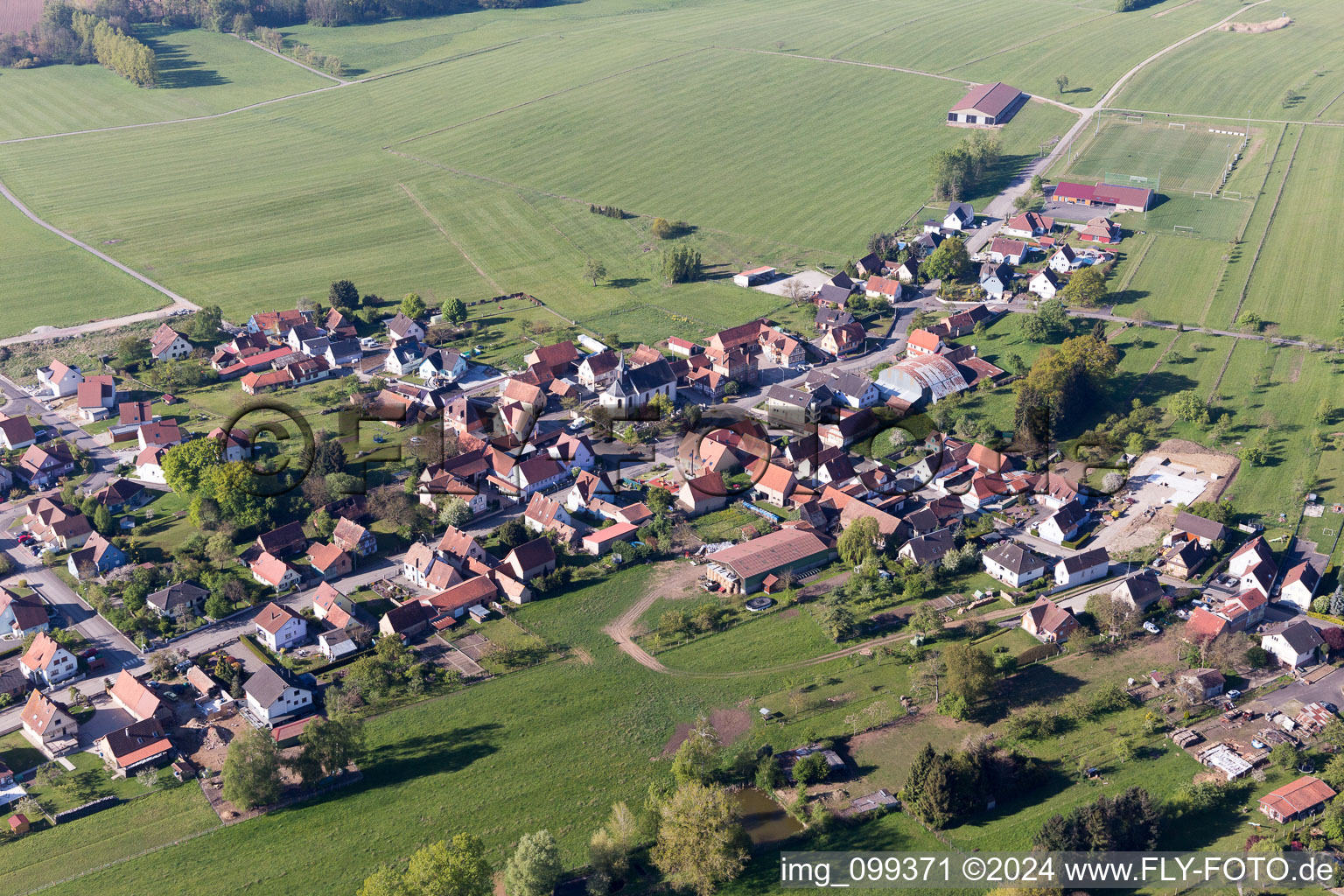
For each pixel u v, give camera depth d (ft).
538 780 533.14
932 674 581.53
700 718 569.64
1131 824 475.72
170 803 526.16
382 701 588.91
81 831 510.58
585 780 531.91
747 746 551.18
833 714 569.64
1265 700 562.66
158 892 474.90
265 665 601.21
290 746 552.82
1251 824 486.79
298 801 525.75
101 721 583.17
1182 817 491.72
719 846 472.44
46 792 535.19
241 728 572.92
